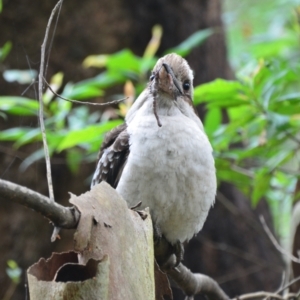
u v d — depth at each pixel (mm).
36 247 14398
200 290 9211
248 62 13164
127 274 5086
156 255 8445
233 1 20875
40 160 14438
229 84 9867
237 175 12062
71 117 12172
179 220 8109
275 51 14117
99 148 10258
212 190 8219
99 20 15125
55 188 14594
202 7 16250
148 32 15570
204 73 16047
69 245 14406
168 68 8258
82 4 15031
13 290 13695
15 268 11859
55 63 14742
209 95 10078
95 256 4957
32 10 14820
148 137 7867
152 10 15602
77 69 14836
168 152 7812
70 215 4910
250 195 13117
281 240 15945
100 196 5156
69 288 4648
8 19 14742
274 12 17609
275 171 11547
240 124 10484
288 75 10727
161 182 7820
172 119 8062
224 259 15492
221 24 16781
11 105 11273
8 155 14422
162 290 6453
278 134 10594
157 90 8258
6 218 14438
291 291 10453
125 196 7906
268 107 10383
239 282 15531
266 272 15703
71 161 13109
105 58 13266
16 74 12328
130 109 9141
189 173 7859
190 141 7910
